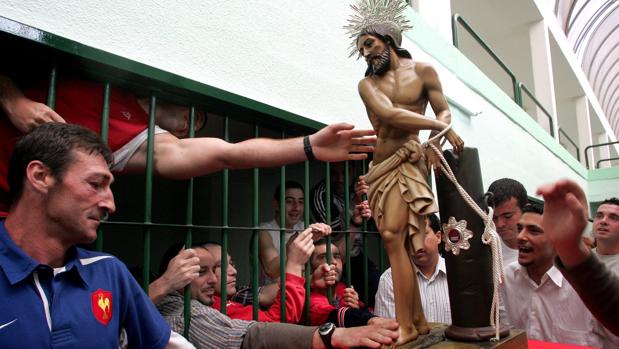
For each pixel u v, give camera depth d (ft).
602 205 6.32
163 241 7.59
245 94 5.37
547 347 3.80
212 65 5.06
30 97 3.77
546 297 5.64
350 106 7.08
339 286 6.55
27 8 3.69
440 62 9.56
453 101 9.91
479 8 19.26
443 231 3.51
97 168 2.61
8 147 3.49
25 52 3.52
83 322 2.49
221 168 4.15
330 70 6.77
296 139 4.04
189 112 4.73
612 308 2.51
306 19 6.45
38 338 2.31
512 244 6.67
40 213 2.49
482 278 3.34
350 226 6.80
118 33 4.28
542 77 20.27
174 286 3.82
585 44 36.73
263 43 5.72
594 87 44.75
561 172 20.63
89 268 2.75
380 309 5.56
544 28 20.27
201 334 3.94
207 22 5.08
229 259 5.25
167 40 4.67
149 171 4.01
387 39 3.53
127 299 2.90
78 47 3.66
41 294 2.43
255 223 4.85
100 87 4.13
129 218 7.14
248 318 4.86
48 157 2.47
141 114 4.47
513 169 14.06
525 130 16.16
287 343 3.60
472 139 10.99
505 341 3.24
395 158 3.46
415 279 3.54
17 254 2.42
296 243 5.00
